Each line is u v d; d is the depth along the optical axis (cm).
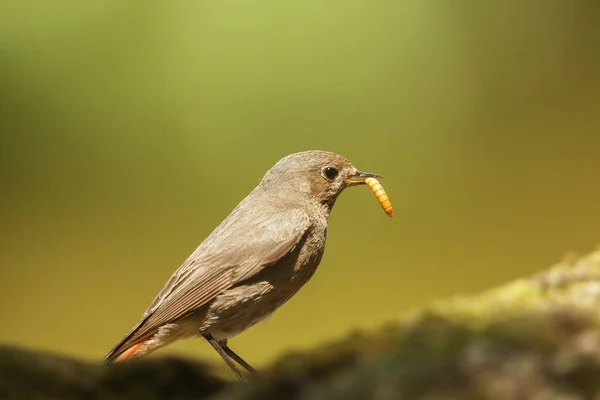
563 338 377
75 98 1478
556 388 353
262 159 1470
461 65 1590
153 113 1491
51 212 1438
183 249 1392
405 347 390
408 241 1406
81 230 1428
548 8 1673
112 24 1496
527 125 1568
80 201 1451
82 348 1190
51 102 1470
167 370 463
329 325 1170
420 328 405
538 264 1347
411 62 1580
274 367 415
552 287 439
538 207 1463
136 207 1441
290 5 1530
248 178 1455
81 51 1482
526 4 1670
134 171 1470
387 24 1577
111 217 1437
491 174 1521
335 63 1551
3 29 1477
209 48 1488
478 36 1617
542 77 1614
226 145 1475
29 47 1476
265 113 1490
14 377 446
